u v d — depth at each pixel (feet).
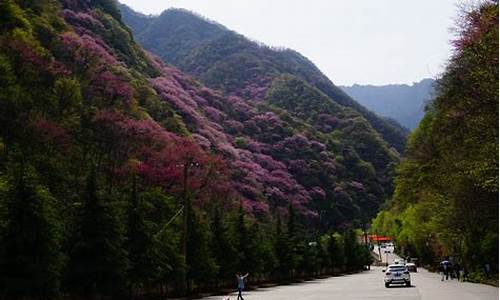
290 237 181.06
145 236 87.76
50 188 111.24
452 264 170.40
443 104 128.06
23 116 133.49
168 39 636.48
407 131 643.45
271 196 273.75
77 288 76.84
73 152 138.72
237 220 141.18
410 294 97.55
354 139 451.12
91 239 76.23
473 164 89.35
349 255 265.34
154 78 278.05
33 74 154.61
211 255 118.21
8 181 74.02
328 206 336.49
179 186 160.04
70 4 248.93
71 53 184.75
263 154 322.75
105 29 259.39
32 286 65.26
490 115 84.17
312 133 406.00
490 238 131.23
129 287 86.48
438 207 143.84
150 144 170.50
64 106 154.81
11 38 156.15
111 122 157.99
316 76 606.14
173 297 103.50
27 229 65.92
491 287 114.42
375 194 396.16
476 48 83.51
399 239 315.78
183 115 257.34
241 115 354.54
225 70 547.49
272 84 515.91
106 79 185.68
